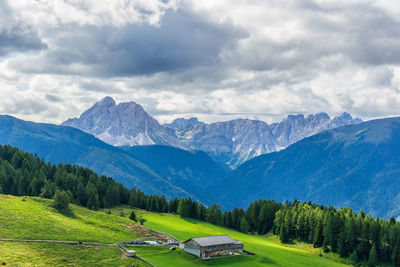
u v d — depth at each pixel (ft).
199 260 411.54
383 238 550.36
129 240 458.50
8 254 340.80
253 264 420.77
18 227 417.49
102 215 561.02
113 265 361.30
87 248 397.60
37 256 350.23
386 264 538.06
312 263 485.97
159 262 389.39
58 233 426.51
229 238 461.37
